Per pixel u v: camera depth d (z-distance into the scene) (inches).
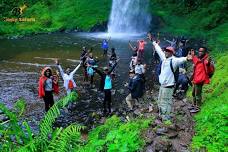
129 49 1064.2
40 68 805.2
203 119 326.6
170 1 1786.4
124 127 305.0
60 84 661.3
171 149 278.7
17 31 1451.8
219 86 432.1
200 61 393.7
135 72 519.8
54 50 1048.2
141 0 1690.5
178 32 1488.7
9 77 716.7
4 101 550.9
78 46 1124.5
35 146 234.7
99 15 1648.6
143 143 280.1
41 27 1594.5
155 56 859.4
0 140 254.8
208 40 1257.4
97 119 463.5
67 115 482.3
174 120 343.3
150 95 560.7
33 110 506.0
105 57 929.5
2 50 1054.4
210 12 1600.6
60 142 230.7
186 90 514.9
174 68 339.3
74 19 1630.2
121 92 599.2
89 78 706.8
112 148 245.3
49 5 1736.0
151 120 331.3
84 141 312.5
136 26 1630.2
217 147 269.7
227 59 603.5
